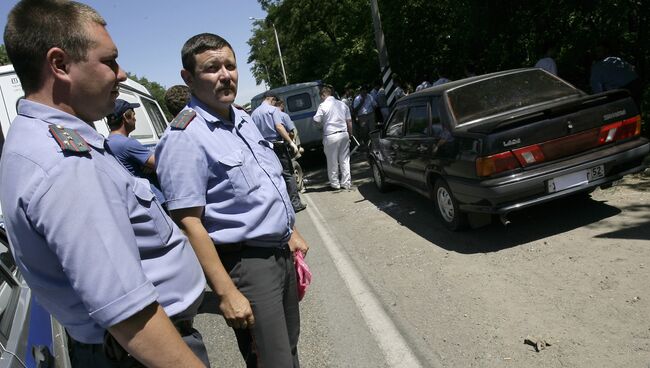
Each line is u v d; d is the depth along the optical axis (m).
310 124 14.40
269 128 7.95
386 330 3.79
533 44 12.07
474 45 13.95
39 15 1.40
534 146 4.80
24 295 2.71
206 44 2.34
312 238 6.73
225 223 2.32
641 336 3.12
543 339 3.27
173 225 1.73
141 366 1.56
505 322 3.59
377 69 24.28
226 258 2.37
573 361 3.00
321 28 32.03
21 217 1.31
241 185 2.29
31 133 1.35
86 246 1.28
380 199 8.39
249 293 2.36
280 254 2.48
